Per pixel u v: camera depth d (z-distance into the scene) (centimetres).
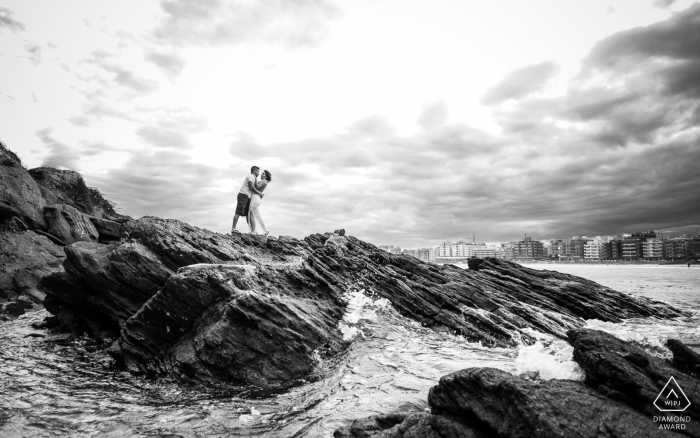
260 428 686
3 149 2838
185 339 1066
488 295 1786
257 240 2144
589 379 664
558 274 2508
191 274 1105
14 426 686
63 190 3155
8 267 2002
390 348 1202
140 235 1455
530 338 1362
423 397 821
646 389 580
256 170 2395
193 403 823
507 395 533
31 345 1305
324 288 1574
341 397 831
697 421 535
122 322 1310
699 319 2048
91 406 802
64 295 1473
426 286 1756
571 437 479
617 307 2133
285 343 1016
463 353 1168
